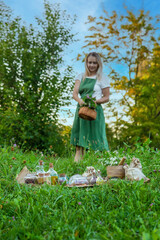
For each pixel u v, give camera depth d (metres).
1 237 1.56
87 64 4.61
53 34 7.24
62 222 1.68
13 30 6.84
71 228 1.59
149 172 3.00
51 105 6.60
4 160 3.30
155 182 2.57
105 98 4.55
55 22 7.32
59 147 6.50
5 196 2.28
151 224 1.64
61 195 2.09
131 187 2.28
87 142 4.42
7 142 6.12
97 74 4.61
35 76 6.82
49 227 1.67
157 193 2.18
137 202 1.93
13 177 2.78
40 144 6.51
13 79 6.85
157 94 9.30
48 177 2.73
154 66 9.77
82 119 4.46
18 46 6.86
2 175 2.87
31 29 7.09
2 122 6.54
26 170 2.95
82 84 4.64
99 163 3.66
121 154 3.76
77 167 3.63
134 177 2.53
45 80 7.05
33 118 6.38
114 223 1.68
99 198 2.14
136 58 9.76
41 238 1.48
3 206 2.03
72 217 1.78
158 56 9.69
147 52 9.69
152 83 9.31
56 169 3.53
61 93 6.93
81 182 2.68
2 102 6.97
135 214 1.81
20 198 2.11
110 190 2.26
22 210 1.97
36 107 6.73
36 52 6.71
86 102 4.17
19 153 3.93
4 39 6.89
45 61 7.12
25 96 6.34
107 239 1.40
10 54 6.79
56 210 1.90
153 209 1.92
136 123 9.63
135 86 9.45
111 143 9.21
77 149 4.54
